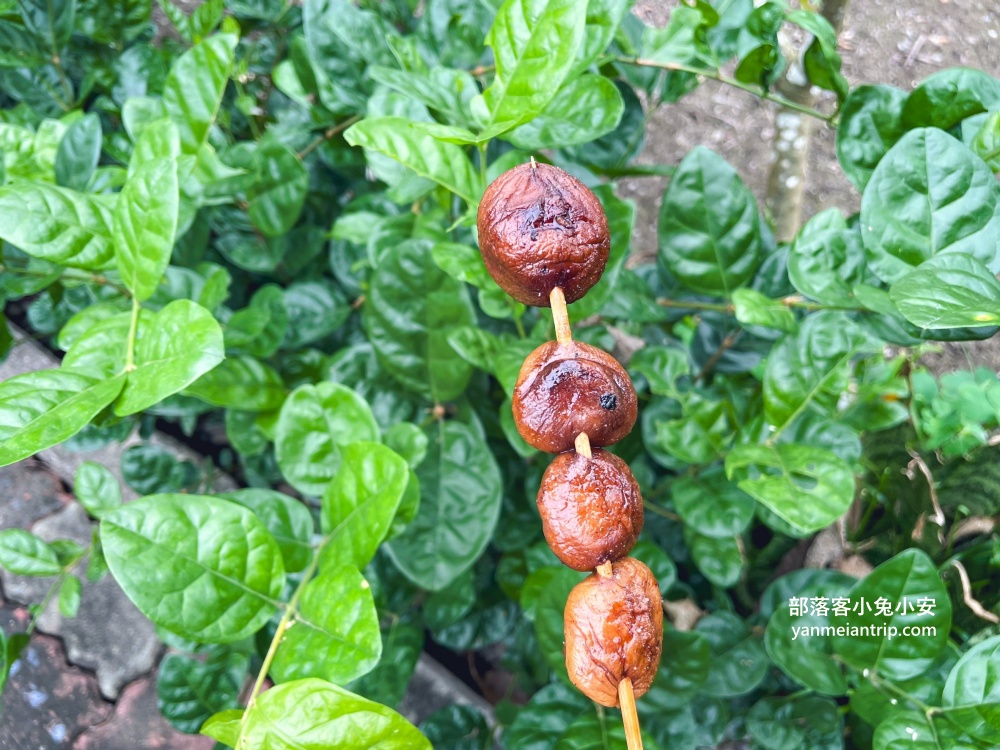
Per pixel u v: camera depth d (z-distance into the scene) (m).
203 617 0.38
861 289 0.43
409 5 0.69
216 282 0.57
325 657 0.36
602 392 0.22
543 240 0.22
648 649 0.21
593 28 0.41
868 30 1.13
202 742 0.79
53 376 0.36
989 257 0.40
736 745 0.69
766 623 0.59
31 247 0.40
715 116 1.12
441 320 0.53
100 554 0.64
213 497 0.39
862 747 0.61
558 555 0.22
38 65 0.73
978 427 0.72
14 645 0.60
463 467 0.54
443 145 0.42
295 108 0.73
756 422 0.52
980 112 0.44
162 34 0.91
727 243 0.52
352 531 0.42
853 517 0.70
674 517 0.62
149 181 0.38
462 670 0.81
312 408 0.48
